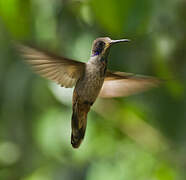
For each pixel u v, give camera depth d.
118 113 10.27
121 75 7.66
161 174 10.17
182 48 9.22
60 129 9.73
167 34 9.10
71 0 8.84
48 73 6.70
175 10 8.96
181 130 9.95
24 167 11.36
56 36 8.92
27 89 9.98
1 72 10.18
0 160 11.45
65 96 8.84
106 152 10.29
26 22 7.93
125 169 10.13
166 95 9.98
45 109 10.09
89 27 8.96
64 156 10.05
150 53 9.33
